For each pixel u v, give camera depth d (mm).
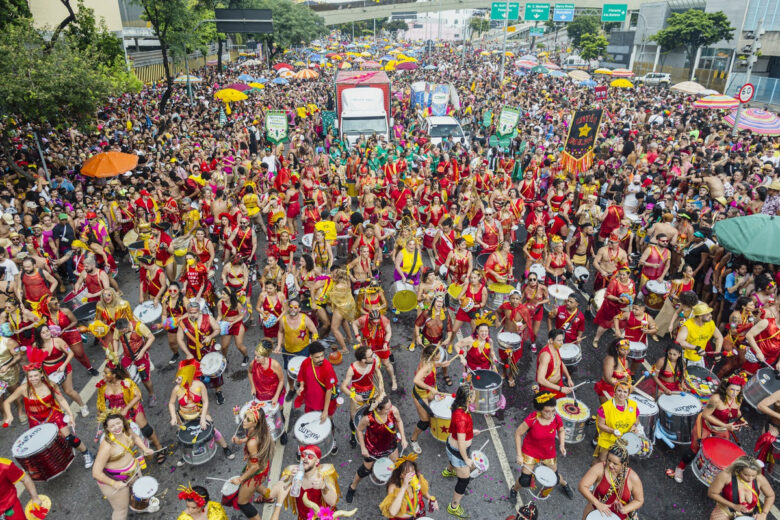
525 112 32062
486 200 15938
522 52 99750
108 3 37375
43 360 7930
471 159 19578
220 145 22328
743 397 7969
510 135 23203
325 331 10367
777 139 23234
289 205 15219
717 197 13461
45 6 28109
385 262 14688
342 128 25844
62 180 17781
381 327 8672
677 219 12523
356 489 7223
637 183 15836
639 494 5715
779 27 43344
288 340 8953
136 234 14500
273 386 7668
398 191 15555
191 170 17750
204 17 38844
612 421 6926
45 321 9891
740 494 5879
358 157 20234
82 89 17141
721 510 6039
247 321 11227
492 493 7141
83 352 9547
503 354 9102
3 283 10609
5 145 17953
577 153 17203
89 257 10336
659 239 11094
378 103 26828
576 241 12812
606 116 30844
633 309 9000
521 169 19734
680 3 59219
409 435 8203
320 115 33406
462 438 6312
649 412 7320
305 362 7426
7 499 6004
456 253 10805
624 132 25578
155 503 6785
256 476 6176
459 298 9703
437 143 25016
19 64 15945
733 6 48156
